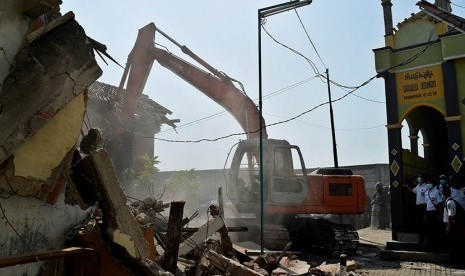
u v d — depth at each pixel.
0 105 3.70
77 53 4.27
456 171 12.41
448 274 9.73
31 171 4.14
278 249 11.81
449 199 10.91
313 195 13.02
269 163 12.44
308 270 8.20
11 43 3.89
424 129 17.44
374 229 21.91
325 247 12.95
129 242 4.47
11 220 4.05
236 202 12.52
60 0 4.29
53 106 4.13
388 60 13.82
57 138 4.46
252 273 6.78
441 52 13.06
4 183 3.87
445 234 11.27
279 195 12.44
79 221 6.41
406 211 13.20
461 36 12.56
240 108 14.30
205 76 14.59
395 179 13.33
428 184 12.12
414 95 13.45
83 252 5.14
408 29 13.76
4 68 3.81
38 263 4.66
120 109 15.03
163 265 6.11
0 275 3.96
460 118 12.55
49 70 4.06
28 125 3.90
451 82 12.80
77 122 4.82
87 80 4.42
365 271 10.10
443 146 17.61
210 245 8.21
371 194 27.31
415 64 13.51
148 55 14.73
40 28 4.05
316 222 13.59
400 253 11.89
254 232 12.20
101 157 4.30
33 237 4.52
